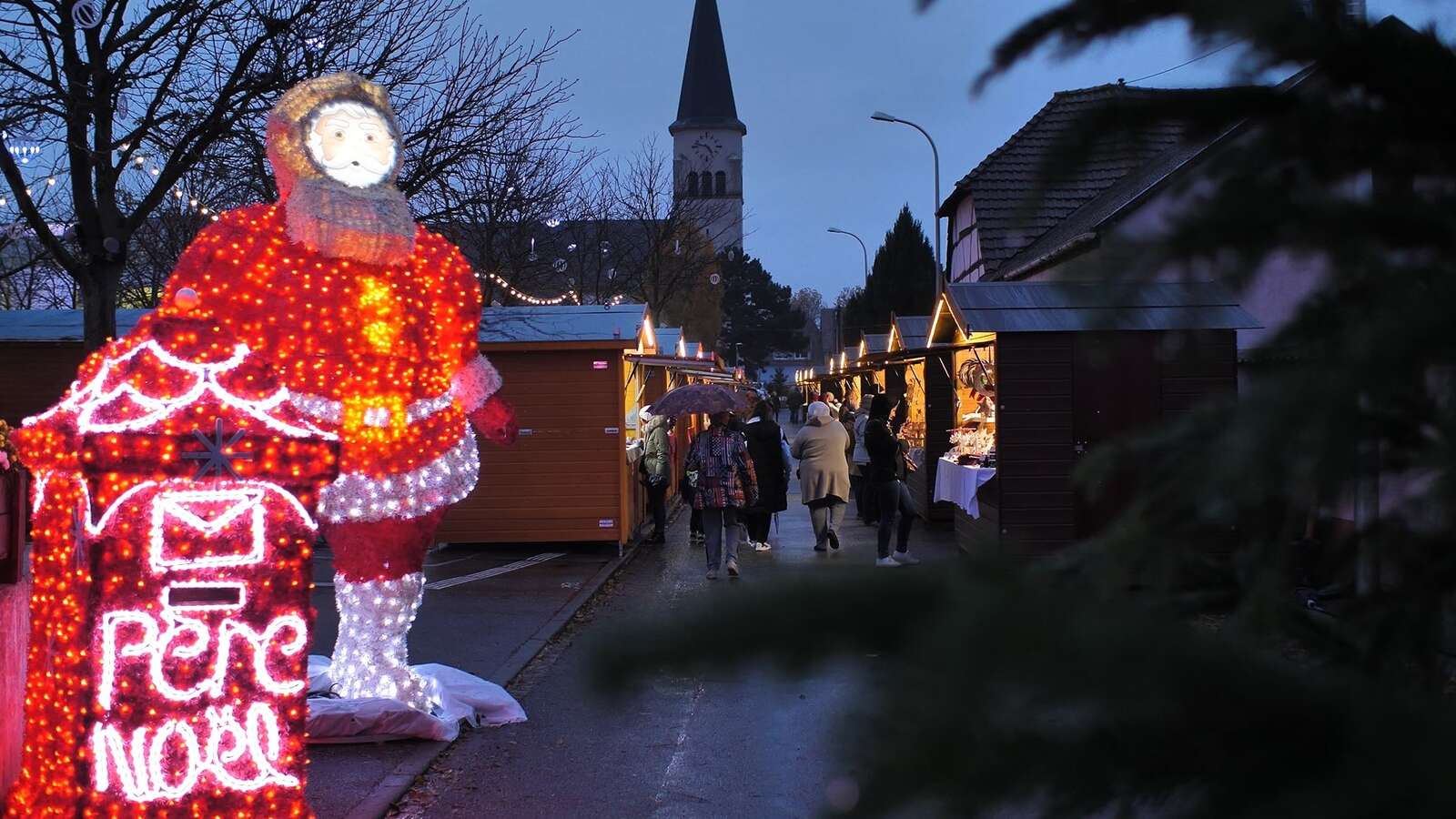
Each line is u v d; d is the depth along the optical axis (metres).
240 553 4.20
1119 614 0.61
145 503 4.09
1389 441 0.62
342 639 6.52
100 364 4.19
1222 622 0.67
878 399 12.29
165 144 11.89
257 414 4.20
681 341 21.91
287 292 5.88
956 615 0.60
